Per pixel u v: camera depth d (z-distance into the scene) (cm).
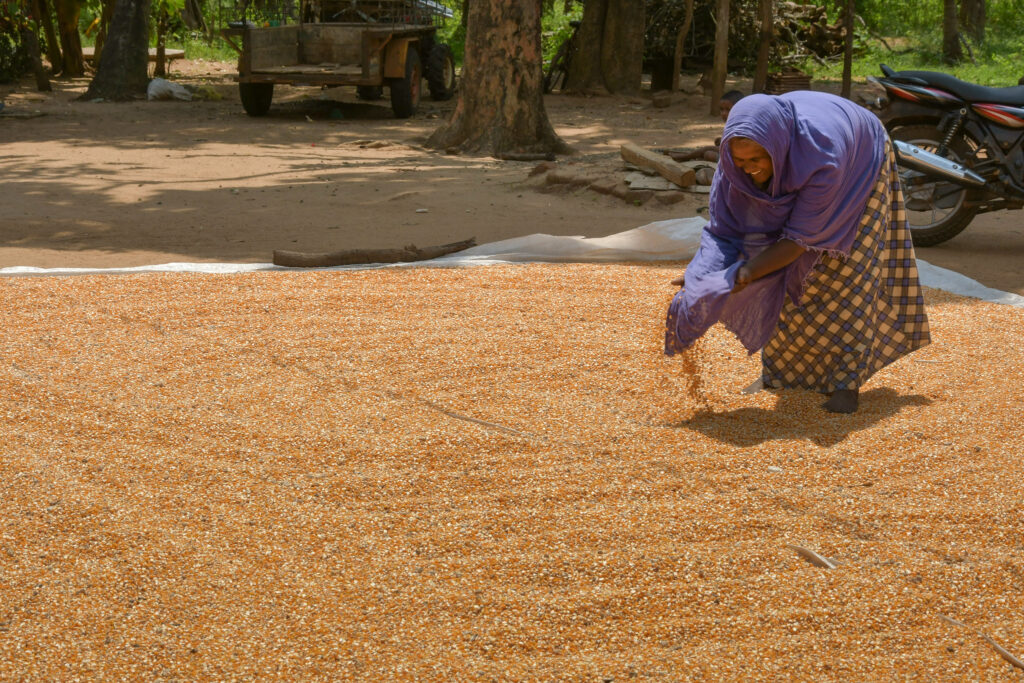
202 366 449
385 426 382
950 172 685
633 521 311
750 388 424
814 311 394
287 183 1045
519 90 1308
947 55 2480
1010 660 249
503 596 273
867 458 356
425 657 249
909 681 241
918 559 291
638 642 257
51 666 246
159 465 346
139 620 264
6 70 2095
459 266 657
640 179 941
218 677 241
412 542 300
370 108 1841
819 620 264
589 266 665
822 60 2302
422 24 1934
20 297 563
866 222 379
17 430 377
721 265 371
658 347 478
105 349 471
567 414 396
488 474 342
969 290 609
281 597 274
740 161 351
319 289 587
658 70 2125
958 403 411
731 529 308
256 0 1961
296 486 333
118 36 1898
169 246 738
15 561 291
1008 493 330
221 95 1981
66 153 1245
